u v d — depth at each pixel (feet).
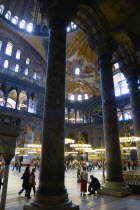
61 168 15.85
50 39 20.65
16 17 88.02
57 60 19.29
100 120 96.17
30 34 89.35
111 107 26.73
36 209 13.84
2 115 14.58
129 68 38.04
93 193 23.93
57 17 21.06
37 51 97.40
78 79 102.27
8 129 14.56
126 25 32.99
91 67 100.78
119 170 23.95
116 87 95.66
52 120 16.97
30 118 84.64
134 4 29.58
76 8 24.53
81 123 103.60
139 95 36.76
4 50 85.35
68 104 105.81
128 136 36.22
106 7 29.81
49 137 16.39
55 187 14.92
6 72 83.46
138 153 34.37
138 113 35.63
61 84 18.61
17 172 56.85
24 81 87.86
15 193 24.52
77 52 96.27
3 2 81.20
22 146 53.52
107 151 25.09
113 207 17.08
